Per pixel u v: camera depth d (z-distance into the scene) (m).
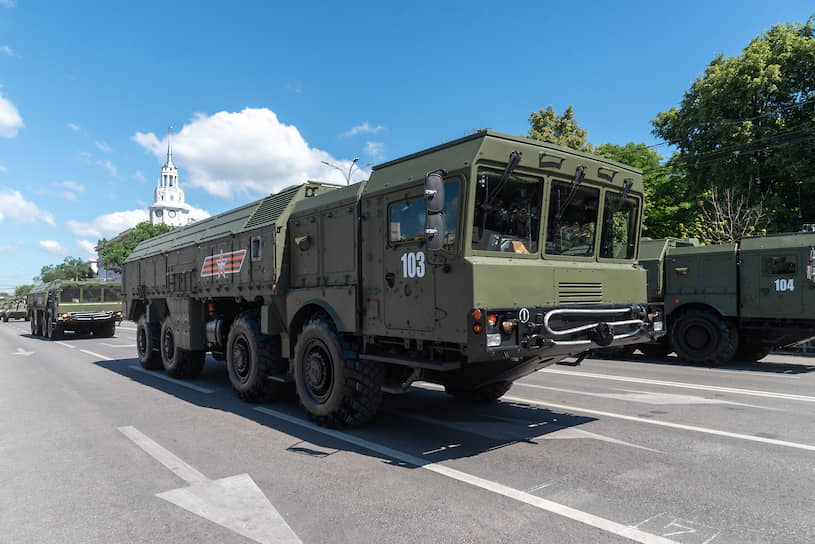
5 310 51.56
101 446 5.54
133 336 24.77
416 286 5.09
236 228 8.29
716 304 12.05
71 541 3.31
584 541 3.12
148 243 12.78
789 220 20.47
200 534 3.37
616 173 5.86
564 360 6.16
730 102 21.45
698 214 22.36
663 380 9.43
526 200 5.10
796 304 11.03
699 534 3.20
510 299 4.72
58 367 12.97
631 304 5.79
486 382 6.02
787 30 21.58
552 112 28.02
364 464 4.70
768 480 4.16
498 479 4.23
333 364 5.93
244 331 7.68
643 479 4.20
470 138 4.88
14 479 4.54
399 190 5.34
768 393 8.02
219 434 5.92
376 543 3.16
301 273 6.95
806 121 20.34
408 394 8.08
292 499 3.91
